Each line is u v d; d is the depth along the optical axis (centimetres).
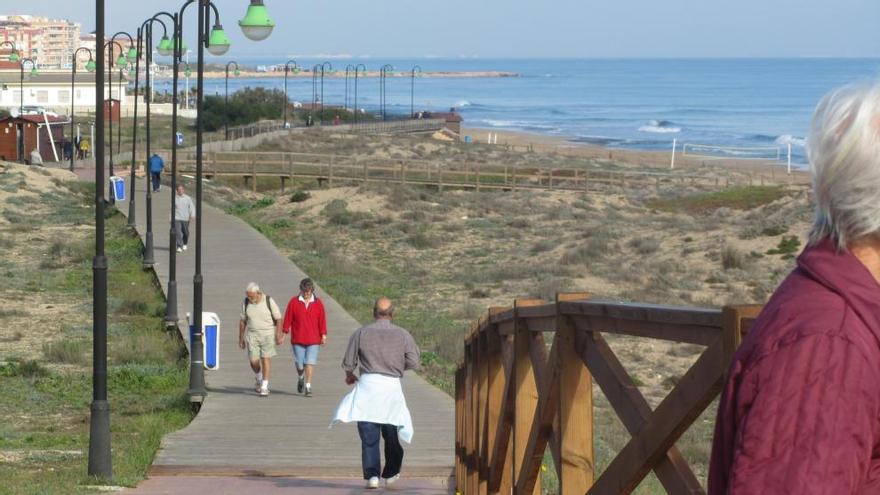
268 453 1584
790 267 4062
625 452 377
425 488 1357
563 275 4128
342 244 5091
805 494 195
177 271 3594
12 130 8169
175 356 2516
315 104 14200
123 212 5281
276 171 7194
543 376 542
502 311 711
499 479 777
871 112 214
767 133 15775
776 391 204
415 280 4128
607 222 5488
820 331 205
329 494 1301
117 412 2002
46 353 2522
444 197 6419
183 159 7425
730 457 216
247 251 4034
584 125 18400
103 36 1451
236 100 12631
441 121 12788
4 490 1274
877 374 202
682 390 328
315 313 2056
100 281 1397
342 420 1320
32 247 4469
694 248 4503
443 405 1958
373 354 1327
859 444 198
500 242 5072
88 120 11400
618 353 2669
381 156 9362
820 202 220
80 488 1306
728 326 293
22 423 1912
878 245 216
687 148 13250
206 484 1366
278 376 2233
